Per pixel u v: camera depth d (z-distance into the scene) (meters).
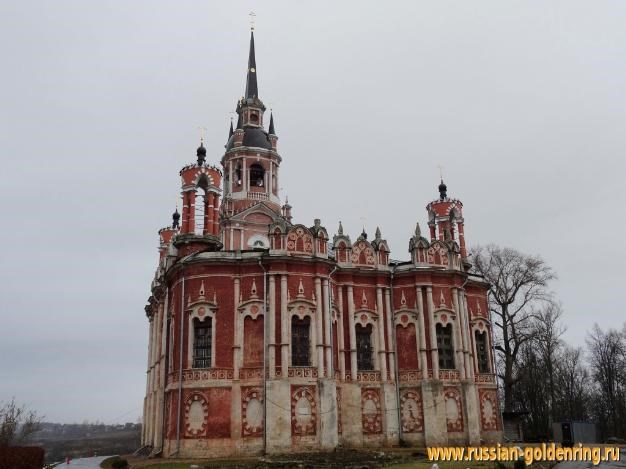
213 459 40.38
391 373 50.59
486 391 53.97
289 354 44.34
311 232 48.03
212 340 44.69
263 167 69.81
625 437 82.19
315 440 43.22
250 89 76.50
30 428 60.06
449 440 48.56
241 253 47.06
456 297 52.66
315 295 46.47
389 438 48.75
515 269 69.81
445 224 63.47
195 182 52.16
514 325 69.31
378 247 53.12
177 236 51.12
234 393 43.62
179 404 43.41
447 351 51.47
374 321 51.44
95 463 53.16
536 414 72.31
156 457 46.78
